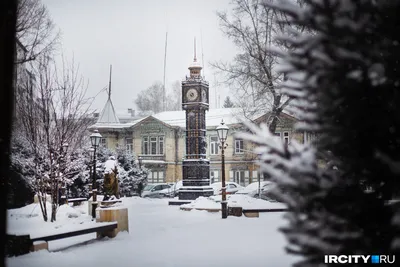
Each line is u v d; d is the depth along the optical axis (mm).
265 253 9766
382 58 3027
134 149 51375
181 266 8539
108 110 53594
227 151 47531
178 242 11703
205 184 27938
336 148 3293
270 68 29953
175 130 50438
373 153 3123
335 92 3145
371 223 3133
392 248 2867
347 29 2969
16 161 17719
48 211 17531
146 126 51125
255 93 31281
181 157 50344
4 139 5125
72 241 12391
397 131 3146
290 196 3221
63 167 16219
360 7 3014
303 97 3326
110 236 12547
